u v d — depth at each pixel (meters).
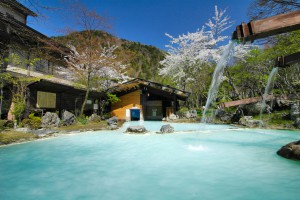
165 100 20.48
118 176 4.19
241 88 22.05
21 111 9.65
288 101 14.66
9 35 10.49
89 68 15.14
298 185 3.65
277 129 11.99
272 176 4.13
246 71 19.64
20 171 4.42
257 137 9.27
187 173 4.37
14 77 9.78
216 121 17.00
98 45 16.50
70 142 7.62
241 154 6.04
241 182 3.83
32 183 3.77
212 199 3.13
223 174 4.29
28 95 10.52
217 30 23.47
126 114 19.16
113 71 19.83
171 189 3.53
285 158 5.50
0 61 9.33
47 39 13.34
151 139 8.51
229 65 20.84
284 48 12.04
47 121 10.41
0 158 5.35
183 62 24.36
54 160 5.30
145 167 4.79
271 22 3.20
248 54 20.03
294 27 3.13
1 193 3.32
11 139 7.05
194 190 3.48
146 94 19.52
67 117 11.91
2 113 10.23
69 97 14.70
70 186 3.64
